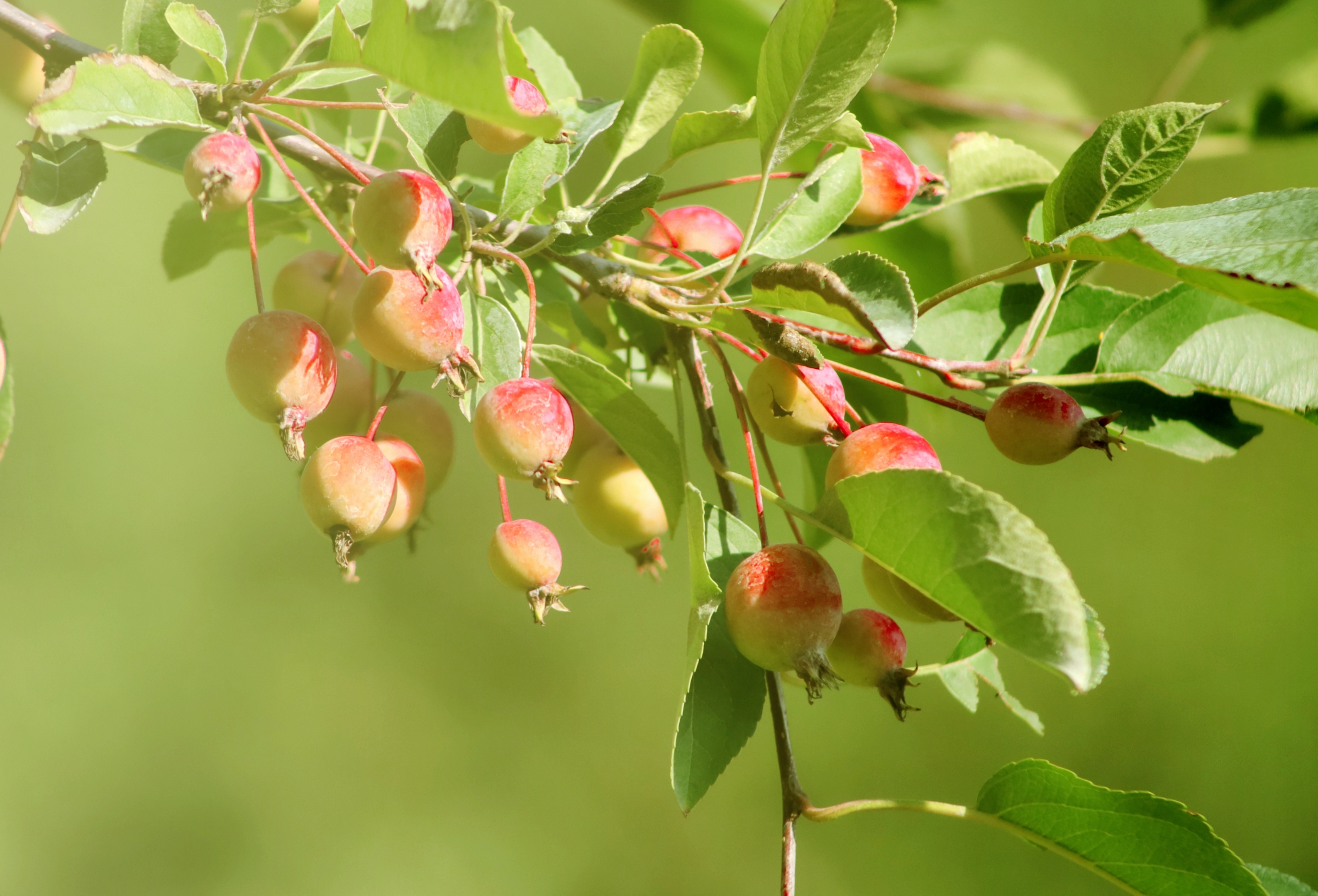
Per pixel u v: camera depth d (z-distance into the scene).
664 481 0.85
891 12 0.83
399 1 0.80
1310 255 0.79
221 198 0.83
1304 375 0.87
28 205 0.85
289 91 0.86
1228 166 1.80
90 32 1.45
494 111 0.79
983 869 1.94
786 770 0.84
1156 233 0.80
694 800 0.83
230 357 0.84
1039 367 0.89
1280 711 1.95
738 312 0.84
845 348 0.85
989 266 1.70
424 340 0.83
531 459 0.84
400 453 0.87
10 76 0.91
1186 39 1.04
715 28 1.00
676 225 0.92
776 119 0.85
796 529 0.85
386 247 0.83
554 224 0.86
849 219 0.90
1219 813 1.93
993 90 1.15
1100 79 1.76
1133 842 0.83
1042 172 0.92
